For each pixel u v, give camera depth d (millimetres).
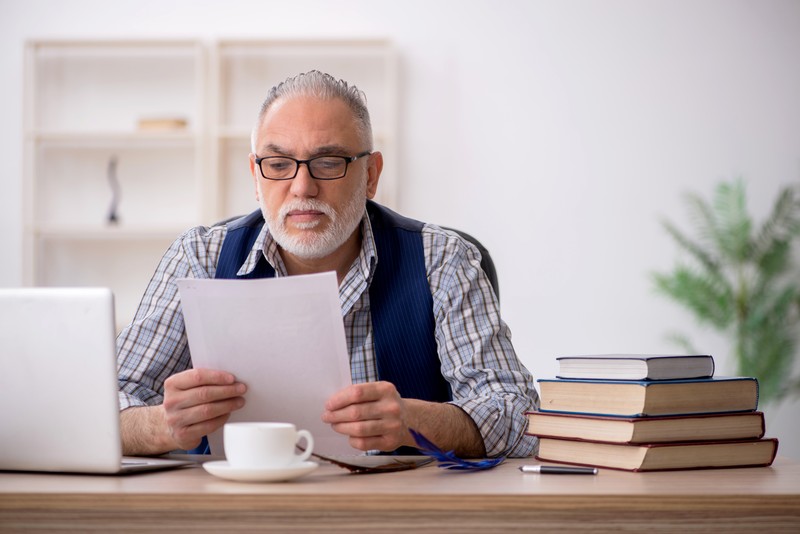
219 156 4473
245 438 1073
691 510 973
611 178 4531
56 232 4422
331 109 1604
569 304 4516
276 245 1727
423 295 1729
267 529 951
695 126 4539
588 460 1241
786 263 4426
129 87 4602
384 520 954
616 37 4539
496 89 4535
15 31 4594
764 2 4543
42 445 1134
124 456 1353
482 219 4523
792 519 981
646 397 1180
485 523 957
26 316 1130
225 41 4426
